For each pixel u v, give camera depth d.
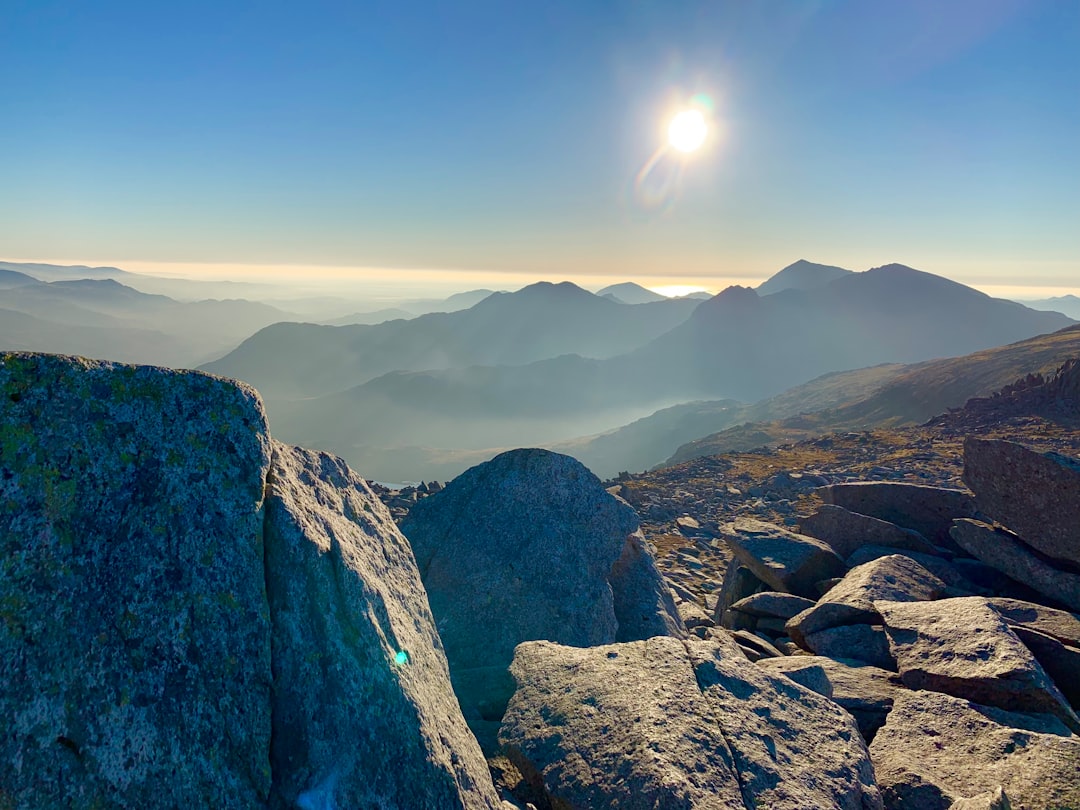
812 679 11.41
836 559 20.17
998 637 11.51
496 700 10.94
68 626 4.83
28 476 5.05
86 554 5.11
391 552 8.46
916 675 11.53
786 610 18.09
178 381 6.18
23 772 4.32
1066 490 15.30
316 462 8.23
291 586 6.11
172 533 5.57
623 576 16.89
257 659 5.65
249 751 5.36
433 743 6.35
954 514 20.86
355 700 5.98
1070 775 7.98
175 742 4.98
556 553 15.20
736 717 8.49
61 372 5.50
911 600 15.46
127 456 5.59
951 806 7.78
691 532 39.53
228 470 6.12
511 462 17.16
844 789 7.67
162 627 5.25
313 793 5.42
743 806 7.04
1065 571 15.48
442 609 14.52
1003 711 10.22
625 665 9.88
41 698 4.54
